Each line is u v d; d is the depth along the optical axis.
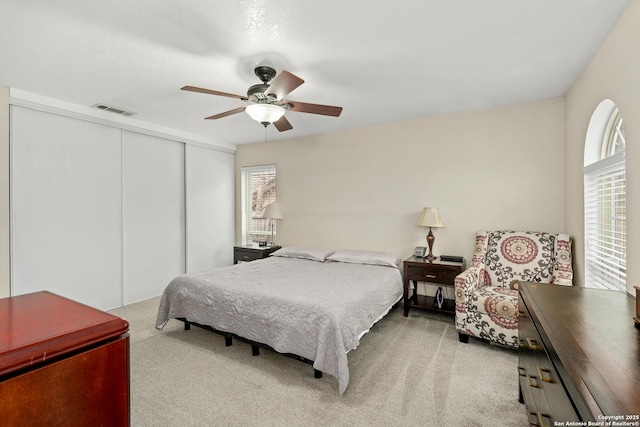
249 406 1.86
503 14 1.75
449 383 2.09
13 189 2.89
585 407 0.72
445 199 3.60
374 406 1.85
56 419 0.50
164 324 2.89
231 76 2.55
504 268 3.02
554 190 3.06
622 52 1.76
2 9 1.68
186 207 4.52
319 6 1.67
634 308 1.34
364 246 4.15
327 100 3.12
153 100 3.12
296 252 4.06
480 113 3.40
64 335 0.52
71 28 1.87
